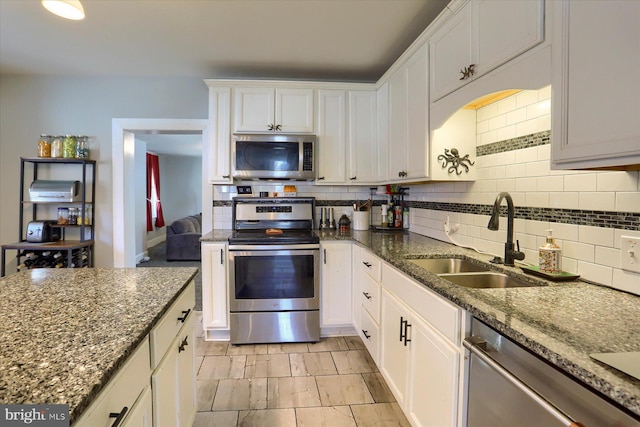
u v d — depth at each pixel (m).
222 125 2.88
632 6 0.81
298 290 2.65
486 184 1.92
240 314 2.62
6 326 0.94
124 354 0.79
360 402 1.94
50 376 0.68
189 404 1.50
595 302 1.08
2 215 3.20
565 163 1.02
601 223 1.25
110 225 3.25
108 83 3.20
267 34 2.38
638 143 0.80
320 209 3.29
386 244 2.28
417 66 2.14
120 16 2.15
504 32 1.32
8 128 3.17
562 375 0.76
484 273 1.57
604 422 0.67
